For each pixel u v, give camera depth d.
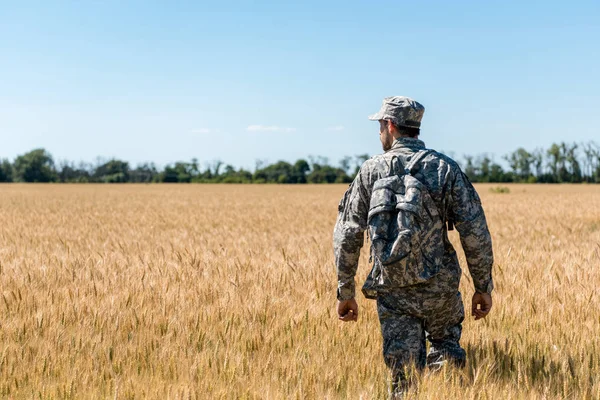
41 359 3.78
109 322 4.70
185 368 3.62
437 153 3.54
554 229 14.99
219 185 105.75
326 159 130.88
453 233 13.44
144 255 9.02
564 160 121.75
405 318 3.48
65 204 34.09
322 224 18.03
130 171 140.12
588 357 3.75
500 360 3.83
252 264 7.82
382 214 3.38
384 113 3.61
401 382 3.34
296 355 3.88
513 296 5.61
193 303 5.39
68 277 6.91
